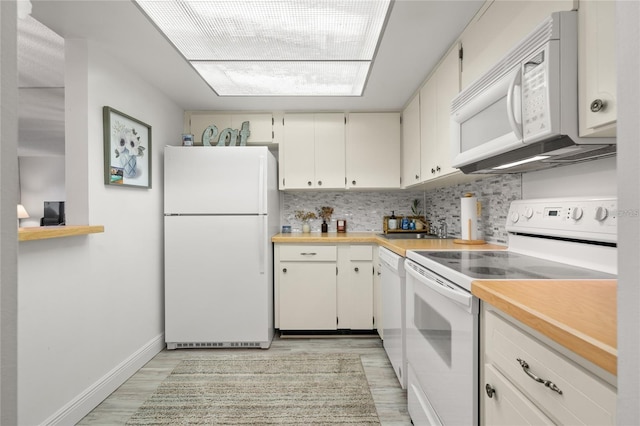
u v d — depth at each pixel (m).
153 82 2.43
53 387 1.58
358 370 2.25
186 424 1.68
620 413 0.34
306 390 2.00
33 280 1.48
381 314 2.66
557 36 0.94
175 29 1.72
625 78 0.34
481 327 0.99
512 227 1.72
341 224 3.36
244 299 2.60
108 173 1.96
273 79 2.37
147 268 2.43
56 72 2.49
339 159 3.09
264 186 2.59
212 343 2.63
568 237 1.32
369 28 1.71
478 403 1.00
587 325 0.63
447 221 2.85
